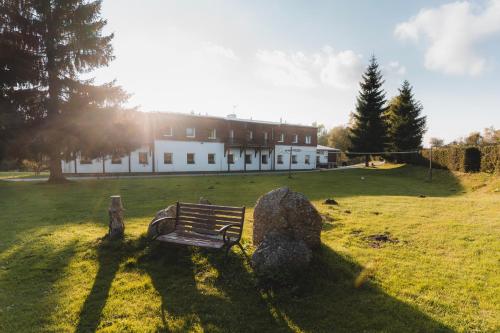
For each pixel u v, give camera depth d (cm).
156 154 3456
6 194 1550
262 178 2648
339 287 460
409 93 4222
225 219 593
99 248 616
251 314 404
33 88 1884
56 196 1490
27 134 1808
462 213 980
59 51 1912
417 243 672
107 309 414
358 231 779
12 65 1727
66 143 1855
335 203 1229
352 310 404
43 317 395
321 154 5409
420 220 885
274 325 379
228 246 536
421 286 464
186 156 3681
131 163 3322
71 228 819
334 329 367
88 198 1425
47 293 457
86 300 438
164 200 1369
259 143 4291
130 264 554
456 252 611
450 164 2570
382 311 401
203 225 613
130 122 2119
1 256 591
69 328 374
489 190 1731
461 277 495
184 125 3659
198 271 525
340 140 7262
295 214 560
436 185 2200
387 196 1492
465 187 1986
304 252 489
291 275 461
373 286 464
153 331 368
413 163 3403
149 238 635
